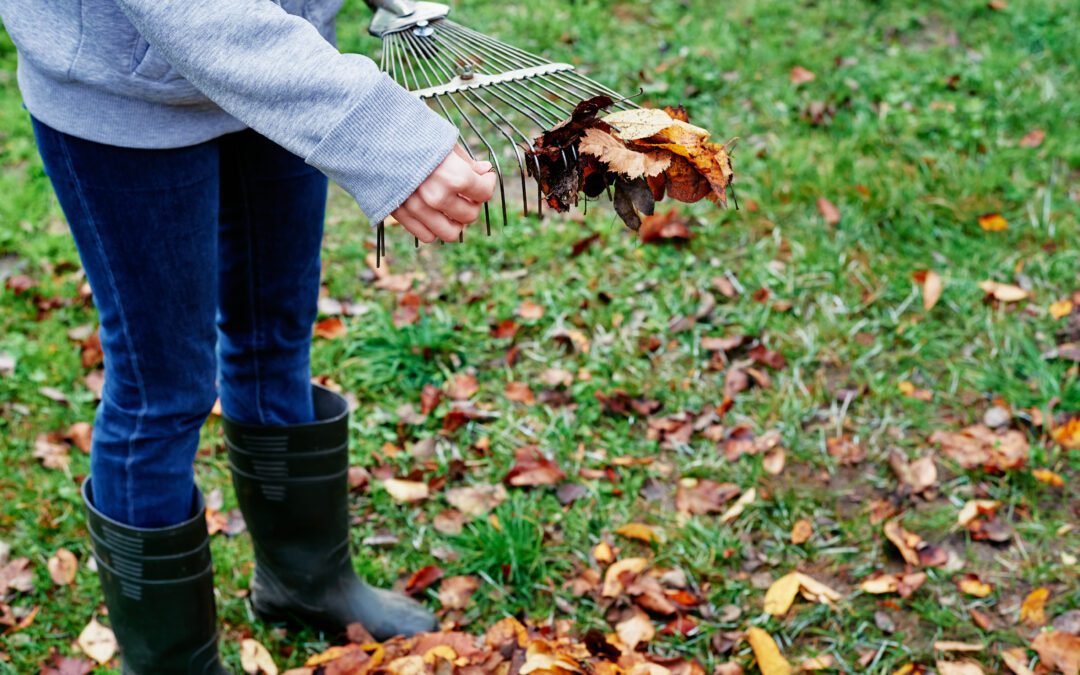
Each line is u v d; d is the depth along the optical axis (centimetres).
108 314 162
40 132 153
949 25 463
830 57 439
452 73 163
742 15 475
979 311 309
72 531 247
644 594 225
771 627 223
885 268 326
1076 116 397
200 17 129
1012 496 252
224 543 244
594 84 159
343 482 209
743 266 332
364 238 352
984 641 218
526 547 237
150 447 170
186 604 184
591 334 310
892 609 227
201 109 154
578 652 208
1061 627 220
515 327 309
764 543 245
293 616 221
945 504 252
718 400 286
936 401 282
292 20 133
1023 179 359
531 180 376
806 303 317
